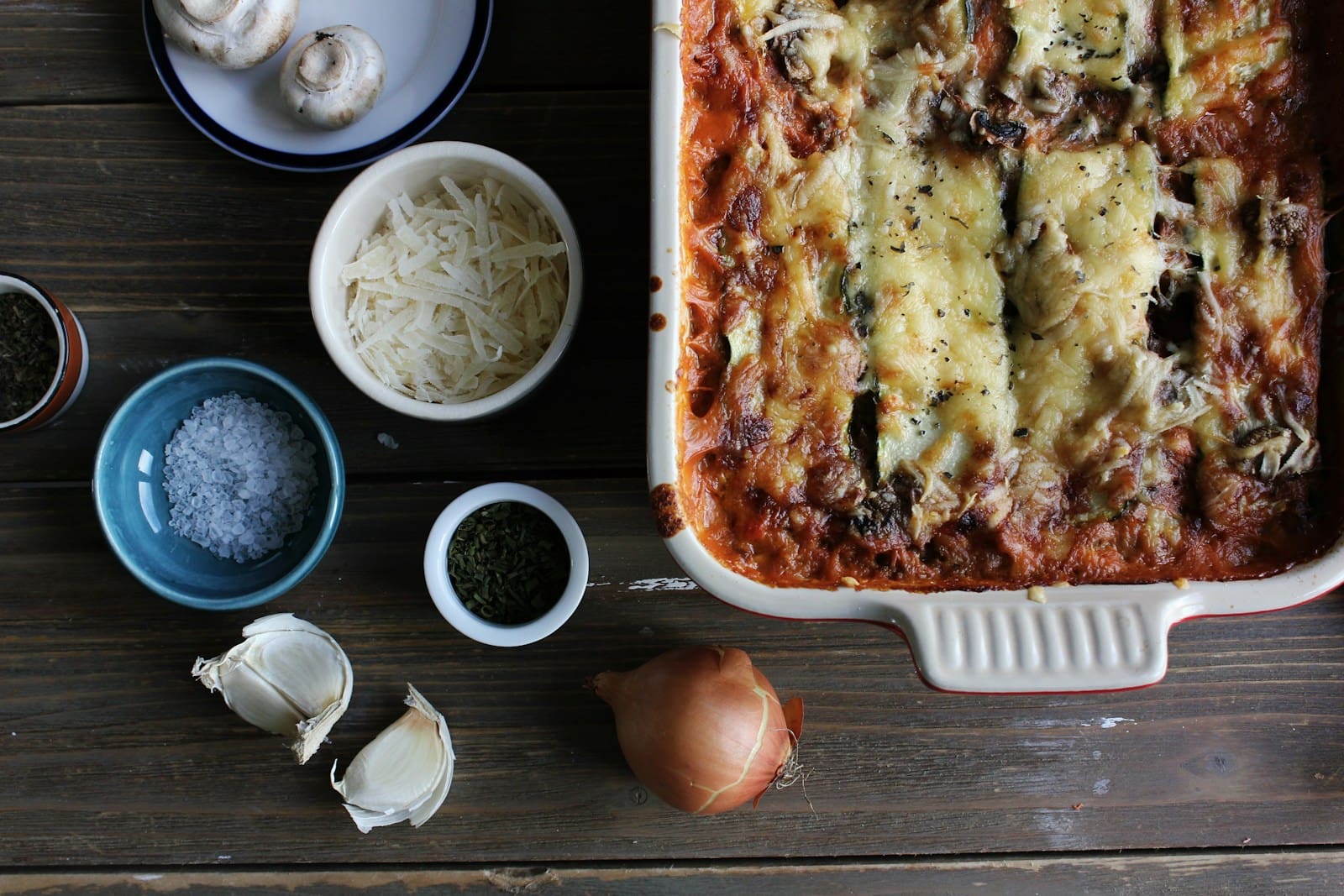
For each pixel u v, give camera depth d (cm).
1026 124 46
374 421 52
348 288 50
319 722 50
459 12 51
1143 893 52
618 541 52
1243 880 52
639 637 52
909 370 45
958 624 44
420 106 51
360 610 52
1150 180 45
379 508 52
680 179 44
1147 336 45
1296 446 45
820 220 45
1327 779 52
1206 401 45
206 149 52
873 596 44
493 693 52
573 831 52
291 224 52
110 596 53
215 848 53
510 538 51
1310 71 46
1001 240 45
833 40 46
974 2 46
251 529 51
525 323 50
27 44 53
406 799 51
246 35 50
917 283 45
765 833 52
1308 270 45
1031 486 45
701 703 49
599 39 52
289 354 52
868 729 52
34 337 52
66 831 53
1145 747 52
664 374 44
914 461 45
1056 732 52
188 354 53
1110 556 45
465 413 48
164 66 51
